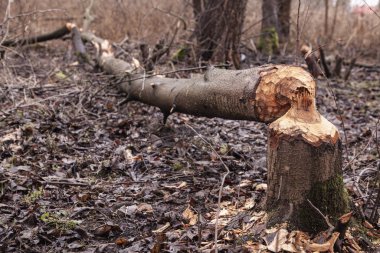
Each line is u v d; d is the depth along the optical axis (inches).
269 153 95.2
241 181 118.3
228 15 225.5
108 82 185.2
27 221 103.8
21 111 164.1
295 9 374.0
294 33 339.3
